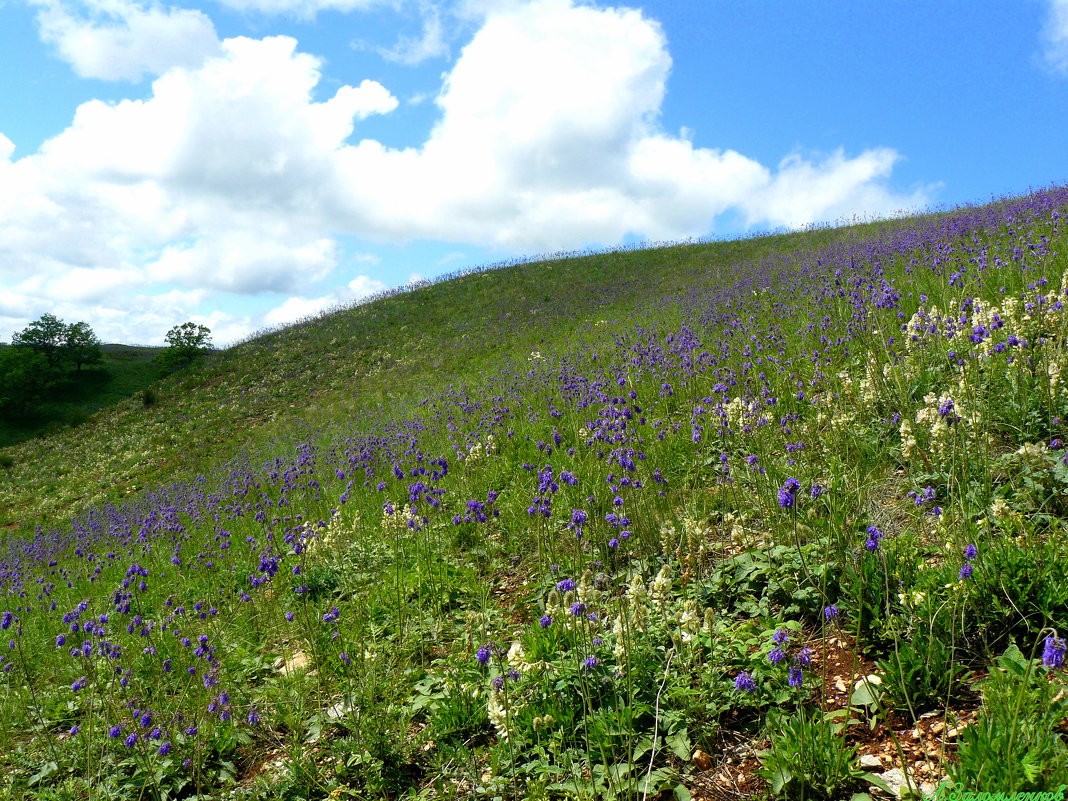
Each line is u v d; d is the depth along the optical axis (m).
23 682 6.55
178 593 8.03
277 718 4.42
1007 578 3.24
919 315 6.76
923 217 27.17
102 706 5.29
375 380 30.25
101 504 23.44
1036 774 2.24
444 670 4.38
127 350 63.84
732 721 3.28
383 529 7.86
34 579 12.18
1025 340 5.55
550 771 3.10
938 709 2.94
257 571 7.71
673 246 47.50
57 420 43.72
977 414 4.75
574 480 5.52
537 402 12.40
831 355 8.14
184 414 33.69
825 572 3.57
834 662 3.45
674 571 4.75
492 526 6.93
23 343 48.66
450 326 36.03
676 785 2.96
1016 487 4.20
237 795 3.72
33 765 4.64
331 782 3.61
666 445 7.07
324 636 5.32
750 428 6.00
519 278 44.06
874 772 2.71
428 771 3.60
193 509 13.93
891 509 4.61
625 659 3.45
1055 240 10.16
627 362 11.77
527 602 5.21
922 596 3.36
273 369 36.62
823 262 17.80
